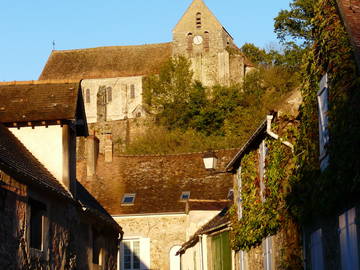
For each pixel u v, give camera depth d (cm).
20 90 2252
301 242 1636
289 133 1730
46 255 1928
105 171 4300
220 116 7938
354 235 1213
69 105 2181
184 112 8619
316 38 1477
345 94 1248
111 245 2809
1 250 1602
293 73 7569
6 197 1645
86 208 2270
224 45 10450
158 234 3919
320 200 1378
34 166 2000
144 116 9988
